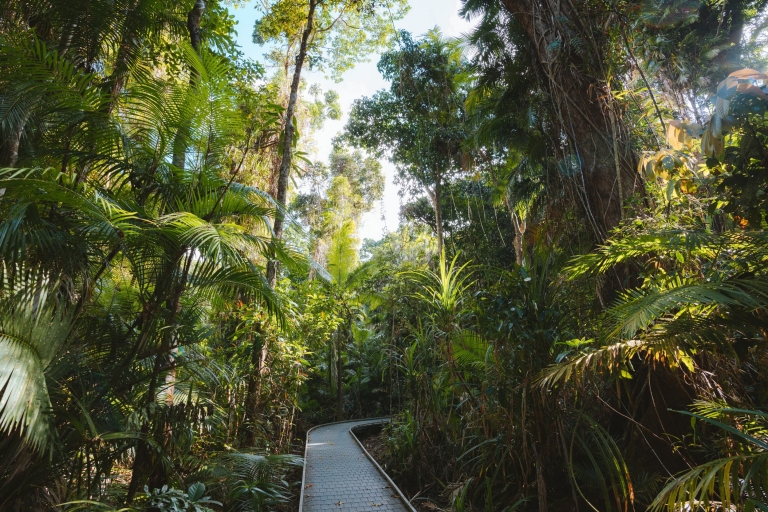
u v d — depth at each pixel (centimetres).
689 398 338
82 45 334
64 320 209
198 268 313
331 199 1766
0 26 315
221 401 465
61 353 222
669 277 276
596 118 481
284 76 1084
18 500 208
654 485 324
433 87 1159
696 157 291
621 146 457
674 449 312
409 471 558
